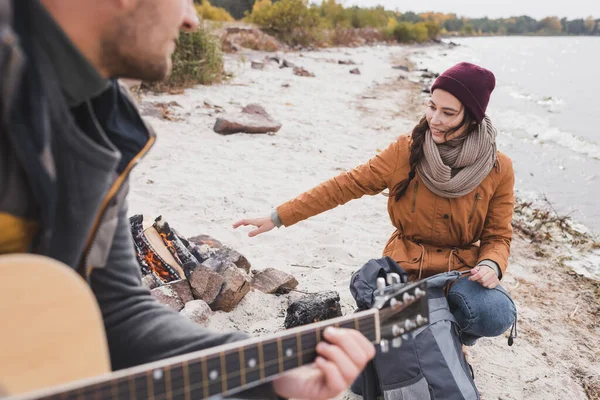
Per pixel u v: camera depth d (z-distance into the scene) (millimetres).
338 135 8852
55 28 1107
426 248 2854
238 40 19875
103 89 1229
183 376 1260
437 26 56281
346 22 37188
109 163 1240
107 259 1514
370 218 5453
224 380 1315
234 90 11312
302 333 1405
